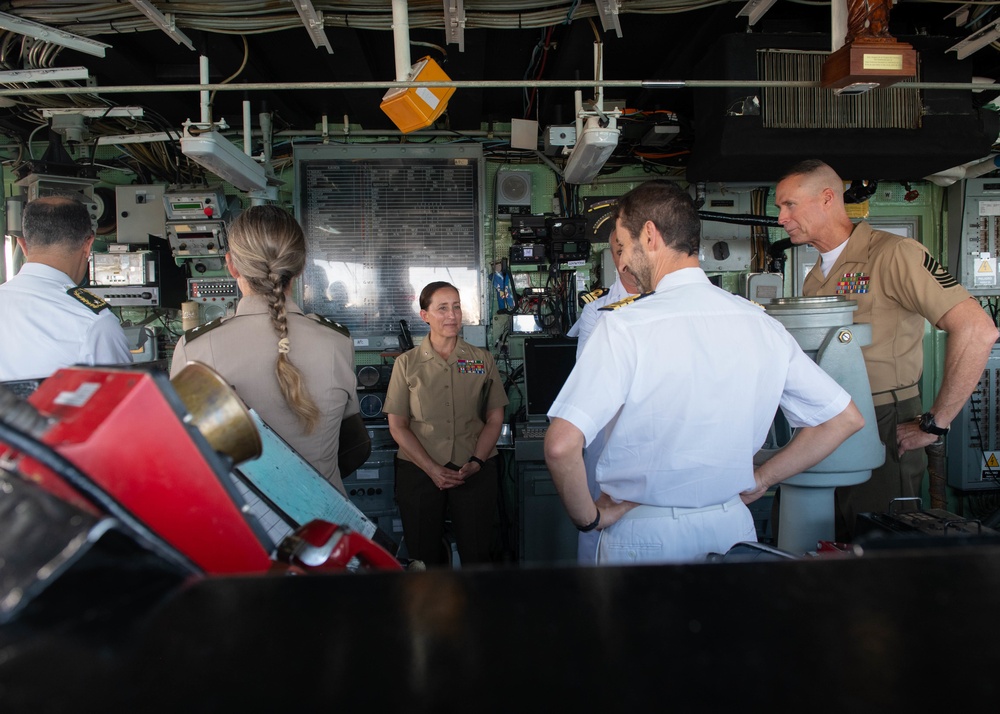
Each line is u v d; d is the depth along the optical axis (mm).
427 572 360
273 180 3621
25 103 3152
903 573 349
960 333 1747
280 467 981
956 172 3736
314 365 1366
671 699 256
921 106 2793
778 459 1363
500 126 3922
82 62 2877
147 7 2254
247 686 266
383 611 321
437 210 3889
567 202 3967
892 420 1927
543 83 1804
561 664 278
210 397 579
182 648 291
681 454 1224
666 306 1232
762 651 283
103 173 4039
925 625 298
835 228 2059
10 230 3244
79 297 1718
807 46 2697
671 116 3363
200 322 3656
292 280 1444
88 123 3531
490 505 3035
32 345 1617
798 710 248
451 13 2283
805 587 335
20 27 2354
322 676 271
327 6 2361
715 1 2414
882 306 1943
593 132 2713
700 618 309
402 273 3893
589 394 1190
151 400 443
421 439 3014
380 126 3840
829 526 1674
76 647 291
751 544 1031
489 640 296
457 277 3906
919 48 2771
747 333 1232
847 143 2785
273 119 3705
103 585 321
